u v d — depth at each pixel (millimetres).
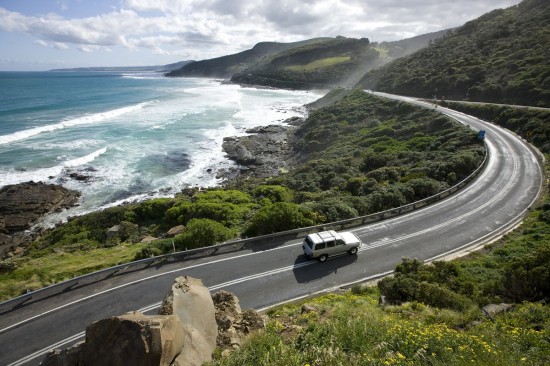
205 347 8328
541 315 9062
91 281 17922
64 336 14398
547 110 47625
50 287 16891
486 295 13281
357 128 62875
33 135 59406
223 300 12344
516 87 58375
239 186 43000
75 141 57375
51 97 110062
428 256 20750
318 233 20688
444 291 13195
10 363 13172
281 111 96312
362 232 23766
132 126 69812
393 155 42219
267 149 61344
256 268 19172
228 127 74625
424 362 6246
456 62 81875
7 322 15109
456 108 62344
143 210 31859
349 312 11648
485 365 5988
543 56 63469
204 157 55344
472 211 27141
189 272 18766
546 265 12508
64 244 27656
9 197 37594
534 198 29188
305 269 19156
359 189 32094
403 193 29422
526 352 6621
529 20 85750
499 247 20812
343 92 101562
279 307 15445
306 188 36406
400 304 13258
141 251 20547
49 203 37312
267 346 7723
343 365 6312
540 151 40562
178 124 74438
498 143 43500
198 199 33031
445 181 33031
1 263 20516
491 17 109375
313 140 60781
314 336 7727
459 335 7469
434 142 44594
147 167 49594
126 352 6609
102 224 30812
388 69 109250
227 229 23234
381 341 7223
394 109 67125
